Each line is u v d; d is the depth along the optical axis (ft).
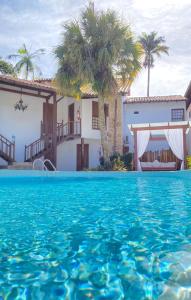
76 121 70.54
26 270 8.89
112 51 53.01
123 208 19.08
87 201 22.30
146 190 29.43
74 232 13.19
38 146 64.44
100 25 54.39
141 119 86.63
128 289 7.63
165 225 14.25
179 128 56.90
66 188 31.71
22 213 17.60
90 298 7.29
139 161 58.95
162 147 80.07
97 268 8.93
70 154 73.51
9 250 10.79
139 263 9.26
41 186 33.99
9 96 62.28
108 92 55.21
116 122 65.26
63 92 57.72
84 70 52.95
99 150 75.36
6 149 56.44
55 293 7.57
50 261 9.64
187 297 7.21
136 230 13.34
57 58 55.57
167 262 9.28
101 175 45.24
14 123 62.90
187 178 44.04
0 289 7.80
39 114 67.00
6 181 39.75
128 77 57.67
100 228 13.83
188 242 11.44
